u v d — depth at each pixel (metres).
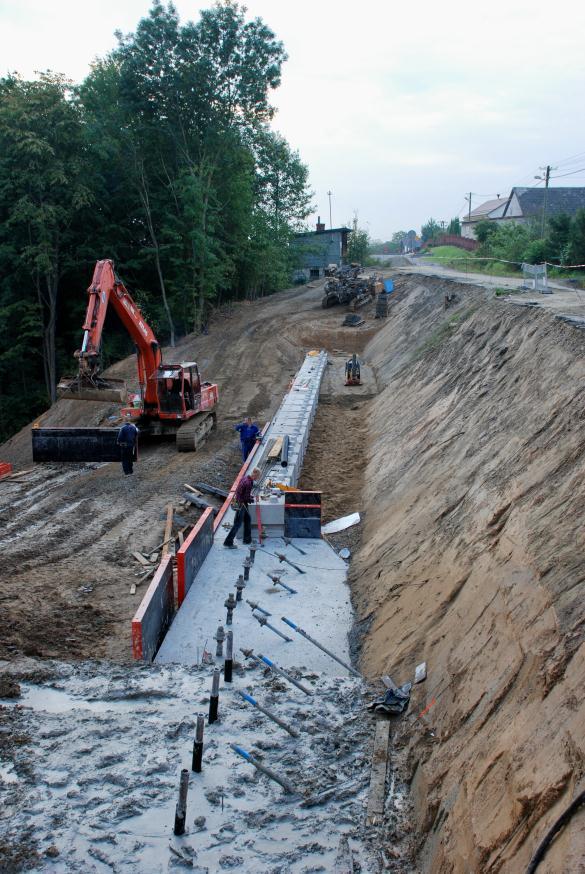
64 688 7.71
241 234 42.81
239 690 7.61
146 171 37.44
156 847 5.15
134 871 4.93
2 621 9.90
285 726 6.63
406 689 7.05
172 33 33.03
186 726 6.79
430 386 18.11
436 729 6.11
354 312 38.31
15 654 8.85
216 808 5.57
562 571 6.18
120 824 5.39
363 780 5.91
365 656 8.52
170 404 19.50
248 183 40.56
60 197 35.22
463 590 7.72
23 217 32.94
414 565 9.54
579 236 28.52
